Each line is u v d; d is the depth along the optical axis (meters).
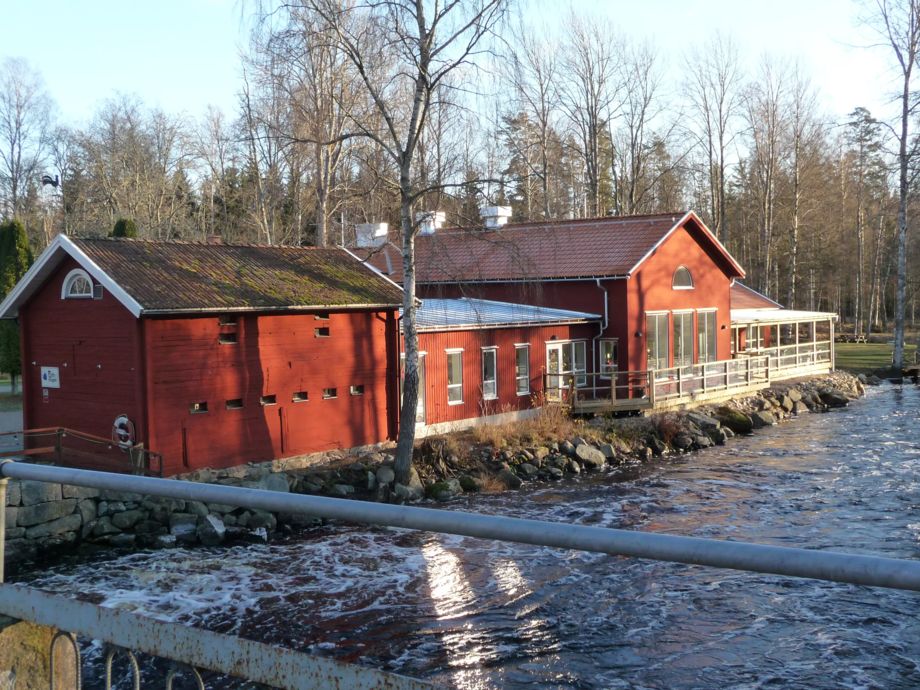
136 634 2.64
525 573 14.83
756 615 12.71
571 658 11.40
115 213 52.97
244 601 13.68
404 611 13.15
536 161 48.03
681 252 34.22
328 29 19.39
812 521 17.97
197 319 20.17
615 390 29.59
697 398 32.19
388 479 21.48
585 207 55.41
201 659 2.50
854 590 13.61
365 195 23.23
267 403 21.62
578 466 24.36
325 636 12.21
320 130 28.62
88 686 9.74
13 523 15.65
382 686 2.19
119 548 16.80
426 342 25.84
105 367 20.16
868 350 55.97
